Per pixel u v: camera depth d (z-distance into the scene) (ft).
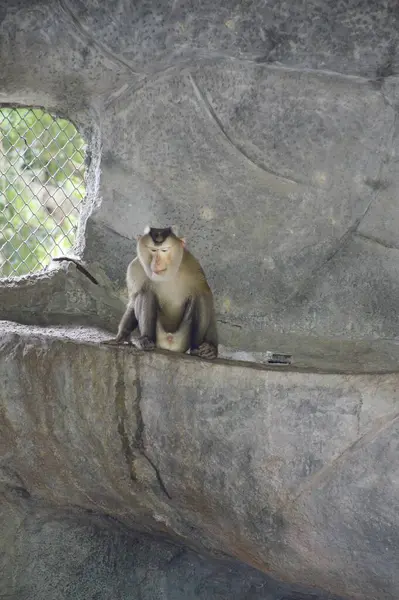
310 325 36.22
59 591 36.58
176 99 35.83
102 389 31.27
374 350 35.58
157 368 30.53
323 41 33.35
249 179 36.06
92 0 34.14
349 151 35.04
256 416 29.45
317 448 28.89
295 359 35.73
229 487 30.73
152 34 34.50
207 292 32.68
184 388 30.19
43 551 36.60
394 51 32.94
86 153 38.81
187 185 36.58
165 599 35.86
